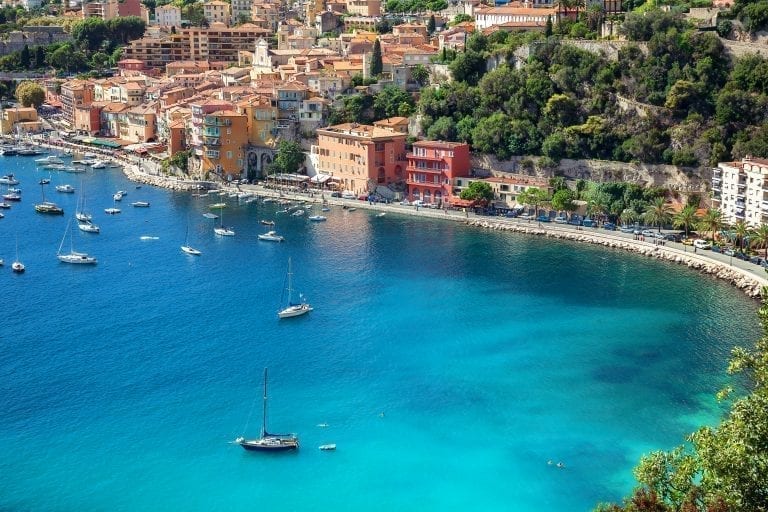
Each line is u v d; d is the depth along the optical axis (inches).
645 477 4008.4
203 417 6943.9
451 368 7716.5
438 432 6722.4
